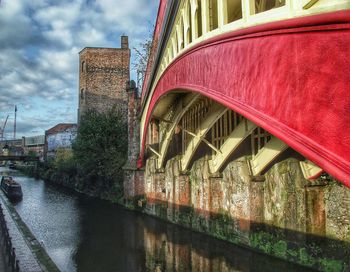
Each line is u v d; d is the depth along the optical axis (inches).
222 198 690.8
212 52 393.7
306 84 227.8
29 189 1824.6
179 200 864.9
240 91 321.7
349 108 195.6
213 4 443.2
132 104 1198.9
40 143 4018.2
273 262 538.6
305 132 227.3
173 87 575.5
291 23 239.0
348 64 195.3
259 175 590.2
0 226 700.7
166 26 600.7
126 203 1171.3
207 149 753.0
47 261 510.0
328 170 201.8
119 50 2112.5
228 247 637.9
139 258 650.2
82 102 2090.3
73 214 1095.0
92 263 634.2
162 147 965.2
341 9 198.1
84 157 1445.6
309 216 491.2
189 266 584.4
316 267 479.8
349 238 447.2
